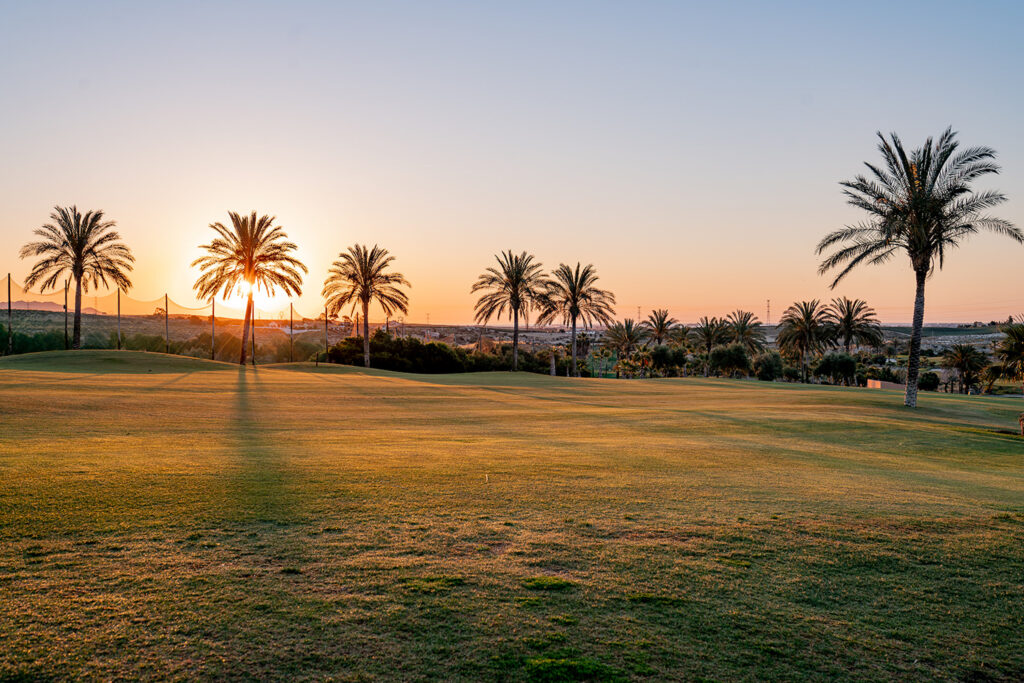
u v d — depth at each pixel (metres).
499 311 66.69
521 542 6.95
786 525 7.96
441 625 4.84
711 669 4.37
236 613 4.91
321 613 4.96
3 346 60.75
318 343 87.06
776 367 93.00
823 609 5.46
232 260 53.62
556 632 4.80
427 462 11.80
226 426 17.12
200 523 7.21
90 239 54.03
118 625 4.65
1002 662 4.65
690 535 7.42
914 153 30.00
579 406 27.27
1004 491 11.29
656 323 95.81
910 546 7.25
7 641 4.37
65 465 10.04
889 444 17.98
